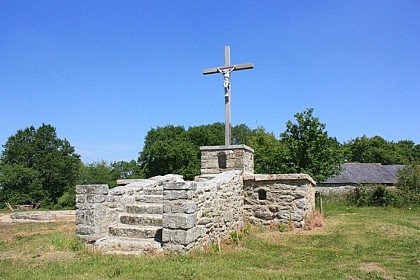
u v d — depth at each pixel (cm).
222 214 917
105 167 4250
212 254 715
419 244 827
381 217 1397
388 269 613
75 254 700
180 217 701
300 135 2088
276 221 1101
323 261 684
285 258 706
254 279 541
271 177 1112
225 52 1247
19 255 707
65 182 4375
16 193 3909
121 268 592
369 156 5694
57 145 4641
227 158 1202
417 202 2127
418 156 5691
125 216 829
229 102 1231
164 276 548
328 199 2442
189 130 4431
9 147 4509
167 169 3634
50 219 1473
